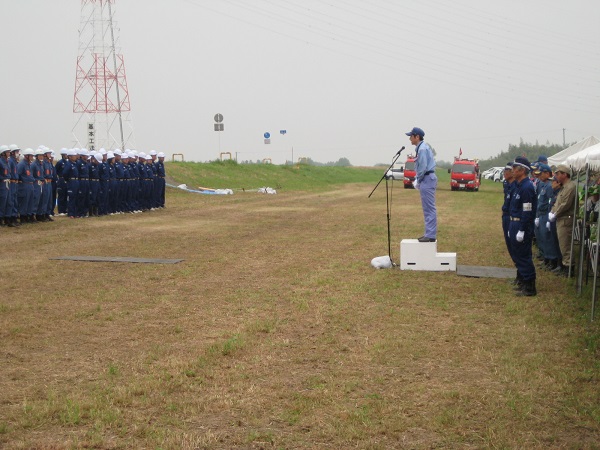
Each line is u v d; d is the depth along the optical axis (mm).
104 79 59250
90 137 59156
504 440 5508
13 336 8695
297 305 10469
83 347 8250
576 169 12977
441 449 5379
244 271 13703
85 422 5887
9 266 14031
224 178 52844
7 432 5637
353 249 17109
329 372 7270
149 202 29094
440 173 94688
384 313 9961
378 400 6406
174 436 5543
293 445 5438
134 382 6895
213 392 6648
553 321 9477
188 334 8859
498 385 6848
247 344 8297
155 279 12789
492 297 11195
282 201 37062
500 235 20812
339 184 63906
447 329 9055
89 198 25203
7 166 20734
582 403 6309
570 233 13188
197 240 18875
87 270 13711
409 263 13852
